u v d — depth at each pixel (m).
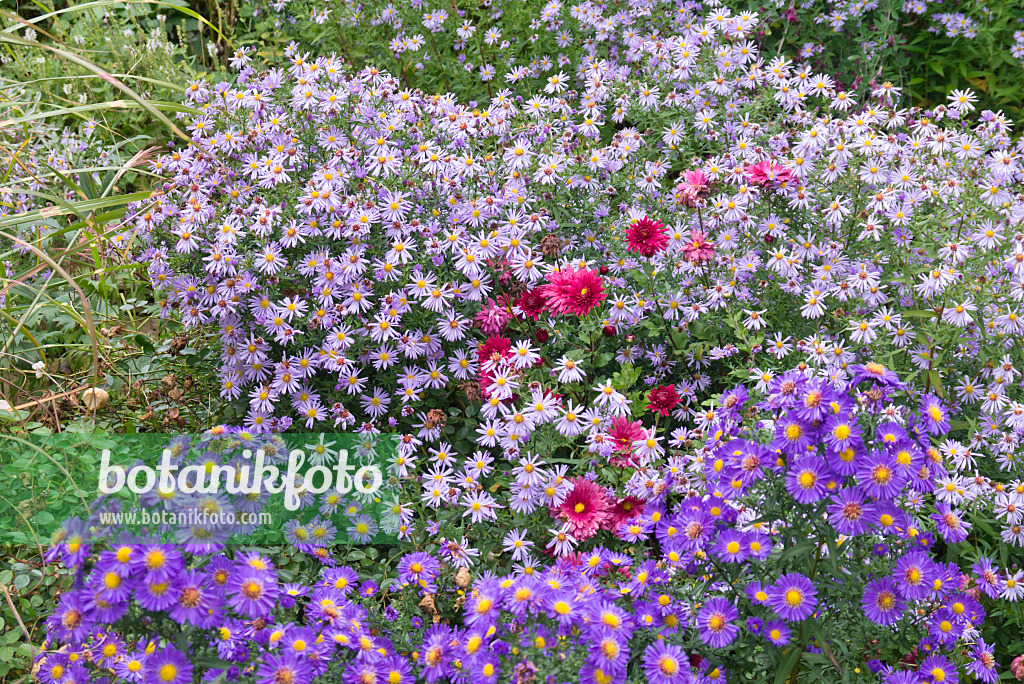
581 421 2.75
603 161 3.58
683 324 3.16
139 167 4.56
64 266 3.93
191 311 3.05
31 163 4.02
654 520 2.32
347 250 2.99
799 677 2.16
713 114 4.11
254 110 3.37
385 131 3.31
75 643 2.08
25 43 3.00
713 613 2.03
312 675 2.04
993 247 3.20
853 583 2.07
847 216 3.29
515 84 4.75
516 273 3.11
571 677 1.99
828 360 2.82
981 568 2.45
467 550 2.52
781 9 5.22
